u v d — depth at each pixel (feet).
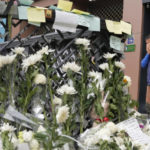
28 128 5.02
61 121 4.76
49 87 5.31
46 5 23.79
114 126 5.05
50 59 5.56
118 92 5.97
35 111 5.27
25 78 5.29
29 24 5.58
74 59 5.94
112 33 6.51
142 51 17.99
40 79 5.15
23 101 5.11
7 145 4.37
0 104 5.14
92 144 4.75
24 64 5.14
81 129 5.42
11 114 4.92
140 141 5.18
